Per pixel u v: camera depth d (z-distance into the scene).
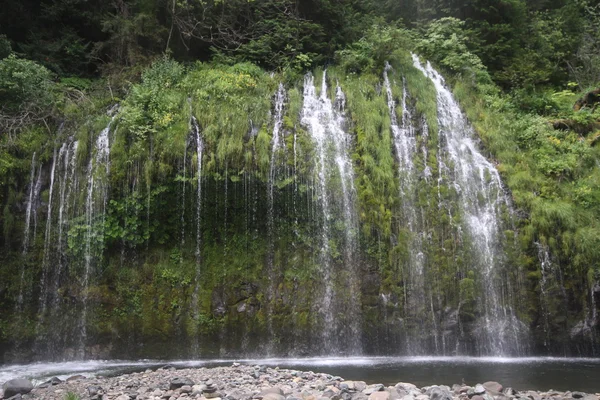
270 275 11.95
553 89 19.88
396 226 12.45
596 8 24.70
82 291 11.66
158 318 11.53
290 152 12.77
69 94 14.50
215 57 16.86
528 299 12.02
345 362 10.48
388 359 10.99
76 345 11.46
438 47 17.50
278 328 11.59
